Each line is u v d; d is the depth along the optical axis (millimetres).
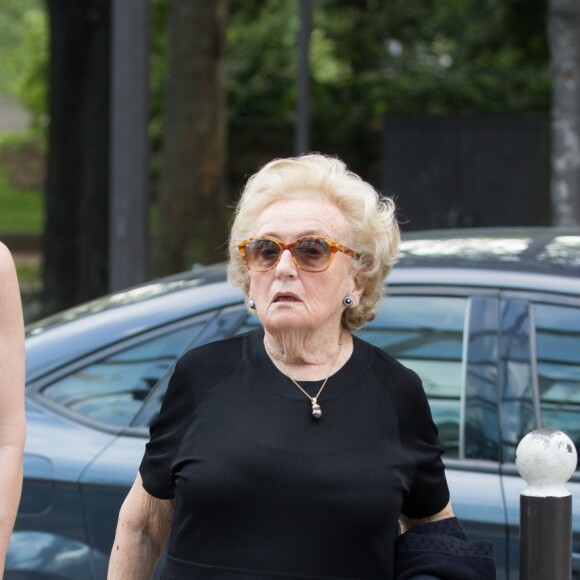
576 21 14648
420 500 4141
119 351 6121
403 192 20469
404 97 31172
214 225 20594
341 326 4246
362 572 3871
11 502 4078
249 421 3953
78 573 5742
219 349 4168
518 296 5758
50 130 20125
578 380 5586
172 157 20625
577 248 6180
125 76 12758
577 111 14734
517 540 5363
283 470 3850
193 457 3936
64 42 19797
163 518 4312
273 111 31891
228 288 6094
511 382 5645
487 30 31656
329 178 4156
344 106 31719
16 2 49812
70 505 5785
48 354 6195
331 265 4035
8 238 37844
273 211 4125
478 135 20188
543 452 4008
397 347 5836
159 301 6195
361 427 3949
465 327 5773
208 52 20469
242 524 3867
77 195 19922
